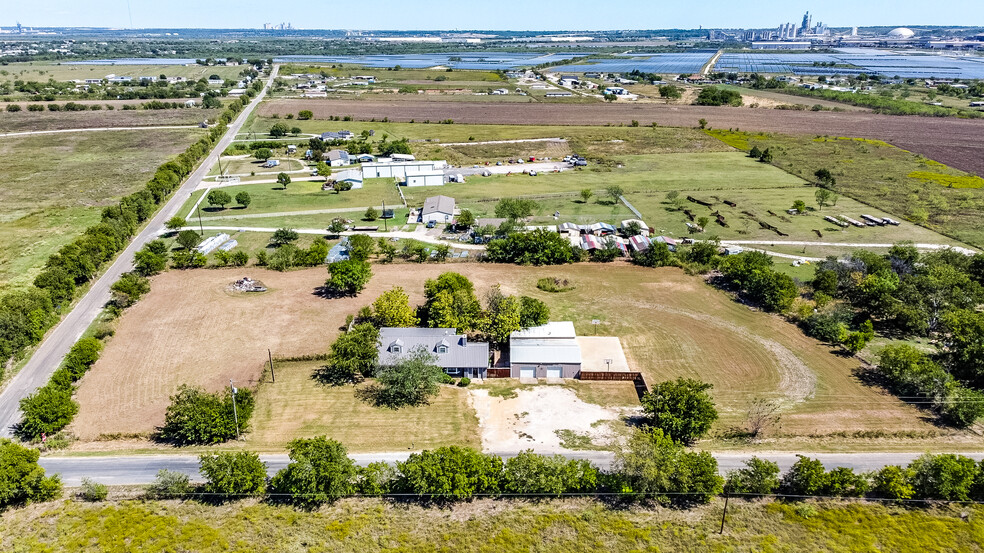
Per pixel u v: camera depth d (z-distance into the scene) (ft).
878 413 229.04
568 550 165.07
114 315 299.17
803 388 245.24
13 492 176.55
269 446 208.33
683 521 175.94
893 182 552.41
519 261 371.56
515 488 184.34
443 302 278.67
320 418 225.15
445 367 251.80
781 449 208.74
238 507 179.73
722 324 297.94
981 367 244.83
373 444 210.59
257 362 261.24
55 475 185.26
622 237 415.03
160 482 182.60
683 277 353.51
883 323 302.45
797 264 369.09
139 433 214.28
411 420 224.94
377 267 364.38
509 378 255.50
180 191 523.70
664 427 212.02
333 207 481.87
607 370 255.50
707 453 190.39
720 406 233.55
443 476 180.55
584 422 225.56
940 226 437.99
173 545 164.14
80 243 356.18
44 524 171.63
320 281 343.87
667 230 428.56
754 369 258.78
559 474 185.26
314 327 291.58
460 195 515.91
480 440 214.07
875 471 196.95
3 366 254.06
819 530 172.14
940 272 324.60
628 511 179.93
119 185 531.09
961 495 180.24
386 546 165.58
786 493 187.01
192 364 258.78
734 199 505.66
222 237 406.21
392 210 472.44
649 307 315.17
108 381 245.65
